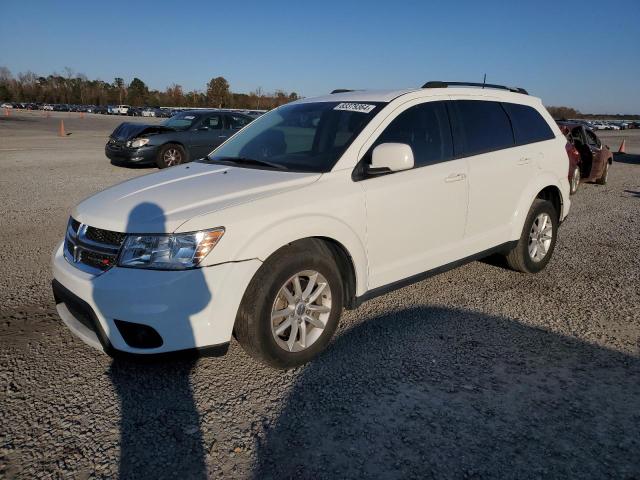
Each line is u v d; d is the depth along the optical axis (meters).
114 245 2.99
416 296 4.64
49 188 9.92
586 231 7.45
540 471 2.44
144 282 2.85
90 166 13.62
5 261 5.41
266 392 3.10
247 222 3.03
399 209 3.76
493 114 4.73
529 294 4.71
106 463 2.49
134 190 3.48
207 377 3.27
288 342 3.28
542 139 5.16
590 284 5.00
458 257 4.36
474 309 4.35
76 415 2.86
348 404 2.97
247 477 2.40
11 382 3.17
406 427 2.76
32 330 3.87
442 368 3.37
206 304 2.92
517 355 3.56
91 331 3.19
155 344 2.93
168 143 13.00
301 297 3.31
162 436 2.69
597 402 3.00
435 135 4.17
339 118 3.99
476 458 2.53
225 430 2.74
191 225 2.91
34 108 84.56
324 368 3.38
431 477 2.40
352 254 3.50
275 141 4.17
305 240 3.40
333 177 3.50
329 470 2.45
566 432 2.72
